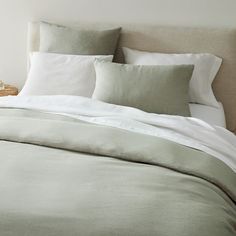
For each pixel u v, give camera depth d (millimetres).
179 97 2920
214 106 3201
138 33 3406
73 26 3537
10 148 2238
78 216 1633
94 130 2344
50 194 1788
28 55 3604
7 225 1596
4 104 2863
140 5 3443
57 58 3227
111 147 2199
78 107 2787
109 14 3508
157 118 2650
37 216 1623
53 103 2836
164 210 1703
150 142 2244
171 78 2932
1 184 1850
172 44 3350
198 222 1651
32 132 2348
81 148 2232
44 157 2143
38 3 3588
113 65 3033
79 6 3537
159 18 3439
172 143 2283
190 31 3314
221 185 2055
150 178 1949
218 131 2662
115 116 2662
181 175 2018
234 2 3309
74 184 1880
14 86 3764
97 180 1919
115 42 3393
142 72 2957
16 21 3654
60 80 3141
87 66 3172
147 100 2898
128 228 1591
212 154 2320
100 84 3014
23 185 1855
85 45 3295
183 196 1822
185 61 3188
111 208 1693
